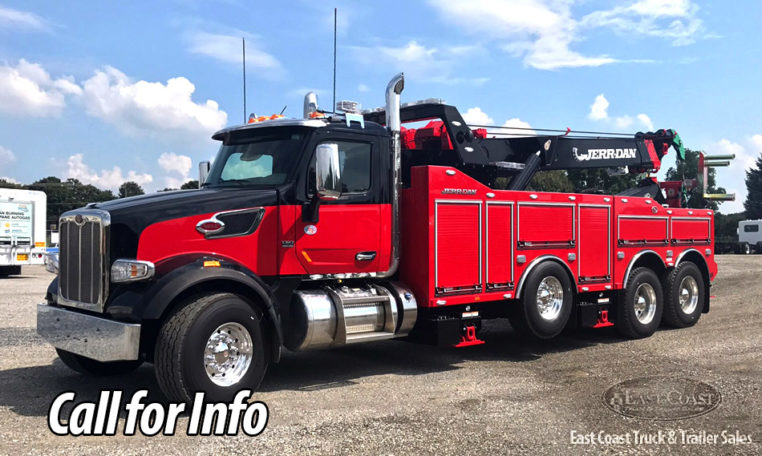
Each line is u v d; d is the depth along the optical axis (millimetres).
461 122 8711
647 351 8289
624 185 11844
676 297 10078
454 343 7383
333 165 6090
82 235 5828
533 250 8148
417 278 7152
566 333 9914
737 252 48250
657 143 11336
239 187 6637
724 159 11805
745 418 5246
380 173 7039
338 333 6461
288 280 6406
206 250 5945
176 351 5277
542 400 5875
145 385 6445
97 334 5488
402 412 5461
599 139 10570
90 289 5699
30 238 22094
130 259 5578
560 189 12094
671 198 11461
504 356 8133
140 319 5316
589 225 8875
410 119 8789
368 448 4539
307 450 4504
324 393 6145
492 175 9438
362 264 6891
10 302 13414
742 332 9375
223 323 5539
